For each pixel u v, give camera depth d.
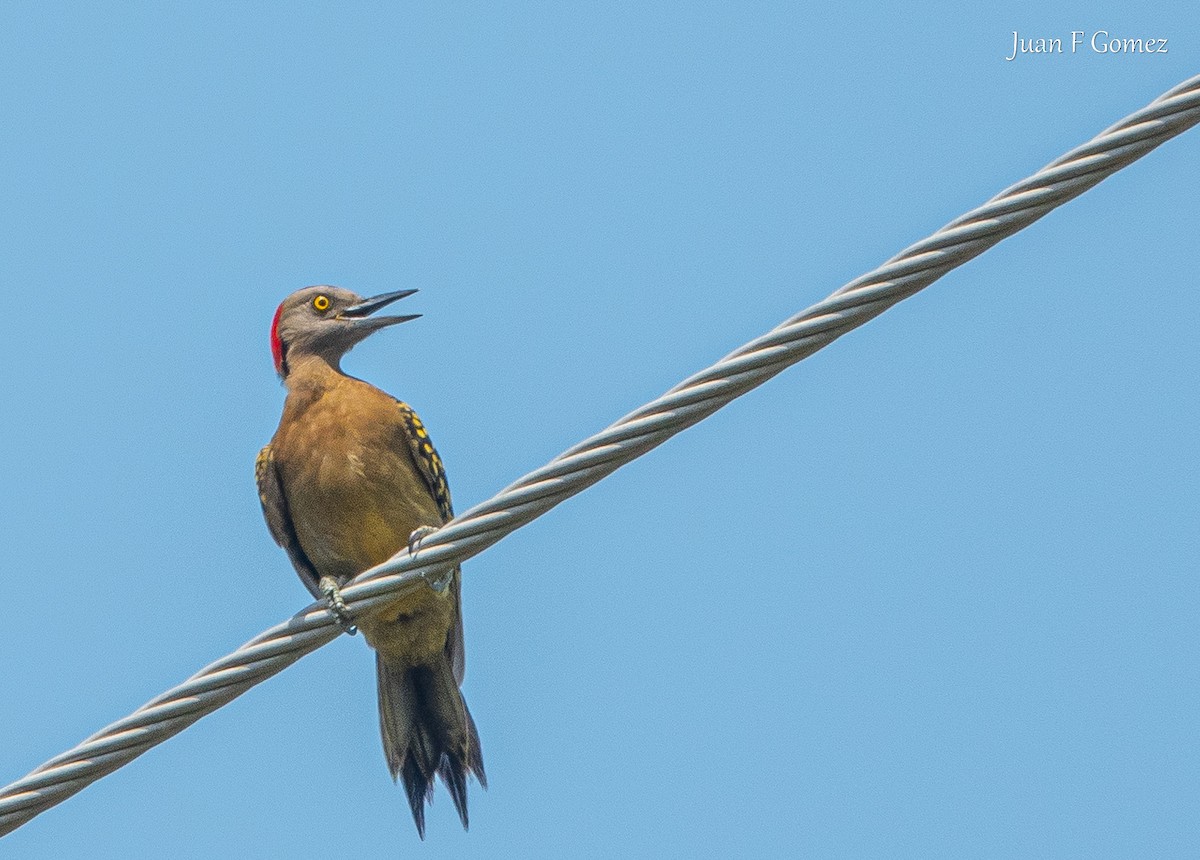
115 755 11.47
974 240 10.52
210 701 11.75
